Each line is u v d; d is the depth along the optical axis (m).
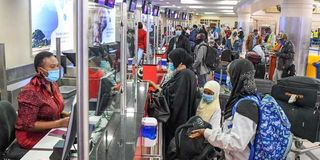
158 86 4.36
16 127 2.50
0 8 4.04
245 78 2.08
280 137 1.98
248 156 2.00
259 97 2.10
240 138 1.92
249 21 24.02
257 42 15.02
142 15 7.83
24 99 2.50
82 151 1.09
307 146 4.50
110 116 2.36
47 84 2.63
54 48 5.52
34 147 2.14
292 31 10.34
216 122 3.19
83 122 1.08
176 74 3.55
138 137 2.18
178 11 24.52
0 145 2.30
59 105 2.72
